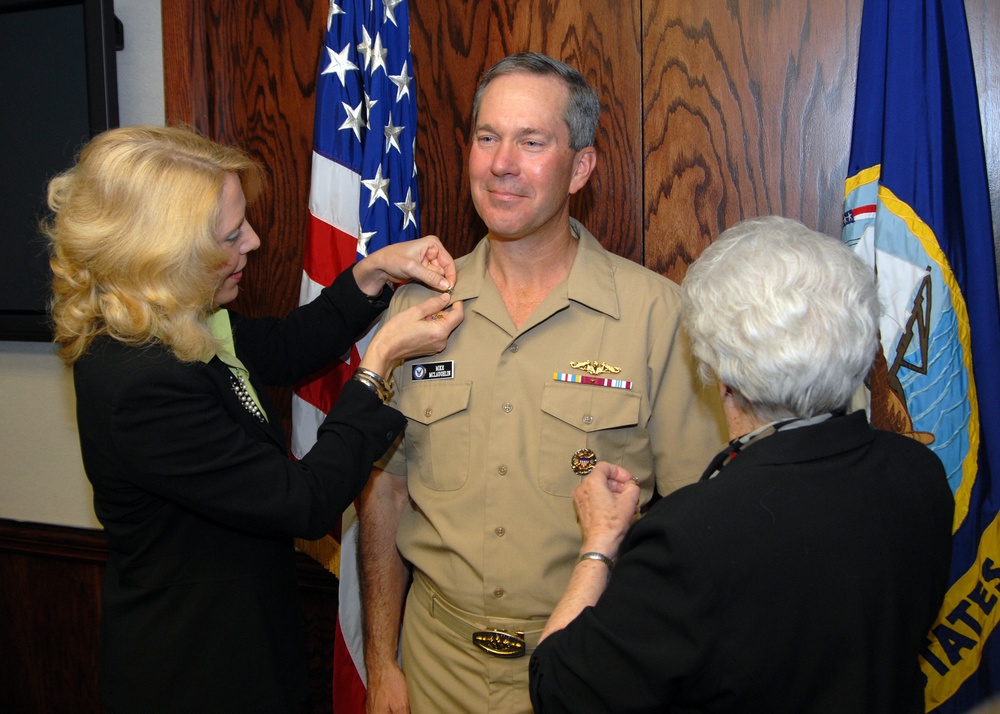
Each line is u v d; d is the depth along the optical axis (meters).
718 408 1.20
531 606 1.18
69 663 2.15
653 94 1.62
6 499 2.15
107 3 1.76
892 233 1.32
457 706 1.23
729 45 1.57
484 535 1.20
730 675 0.69
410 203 1.62
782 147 1.56
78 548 2.07
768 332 0.77
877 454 0.81
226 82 1.85
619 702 0.72
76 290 1.09
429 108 1.76
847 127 1.52
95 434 1.05
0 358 2.08
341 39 1.58
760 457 0.77
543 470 1.20
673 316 1.24
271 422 1.28
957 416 1.30
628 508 1.00
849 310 0.78
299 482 1.10
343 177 1.58
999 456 1.30
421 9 1.74
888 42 1.34
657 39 1.61
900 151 1.32
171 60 1.80
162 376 1.04
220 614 1.14
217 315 1.33
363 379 1.21
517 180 1.17
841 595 0.70
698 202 1.62
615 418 1.19
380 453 1.21
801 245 0.82
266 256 1.89
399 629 1.48
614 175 1.67
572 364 1.23
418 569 1.30
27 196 1.88
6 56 1.85
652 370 1.22
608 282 1.26
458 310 1.27
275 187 1.86
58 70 1.81
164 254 1.04
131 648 1.13
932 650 1.35
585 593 0.90
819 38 1.52
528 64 1.18
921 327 1.31
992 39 1.43
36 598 2.16
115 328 1.06
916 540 0.77
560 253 1.28
